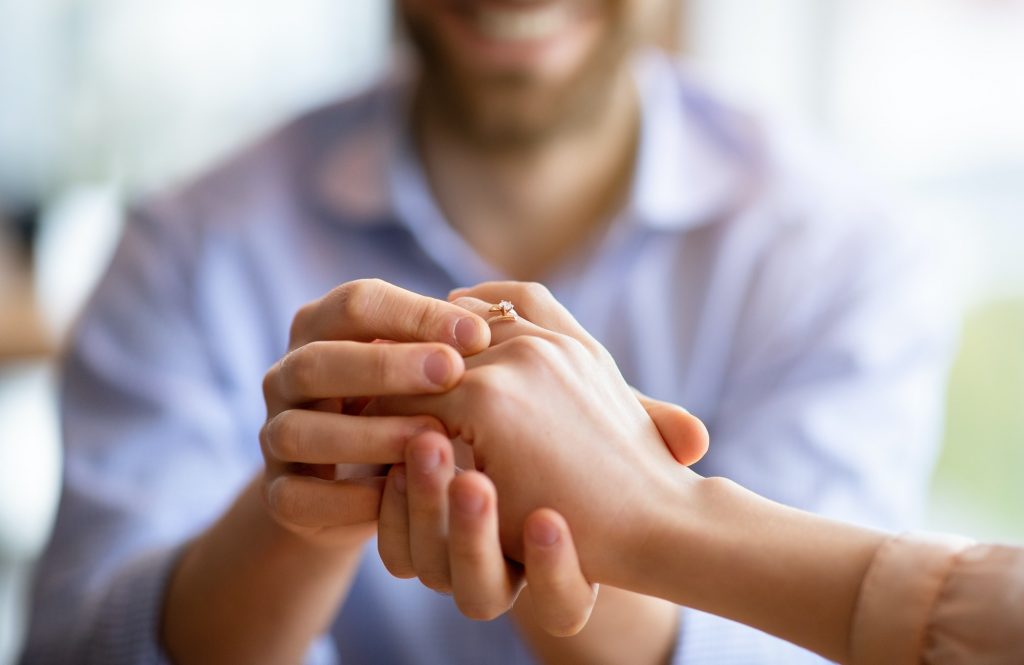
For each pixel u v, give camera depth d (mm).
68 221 1883
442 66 898
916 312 919
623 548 587
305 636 688
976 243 1402
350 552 664
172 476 862
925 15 1451
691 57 1602
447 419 599
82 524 832
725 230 951
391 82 1030
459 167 953
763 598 569
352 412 627
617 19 895
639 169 936
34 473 1976
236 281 944
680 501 591
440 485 574
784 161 989
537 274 978
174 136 2510
